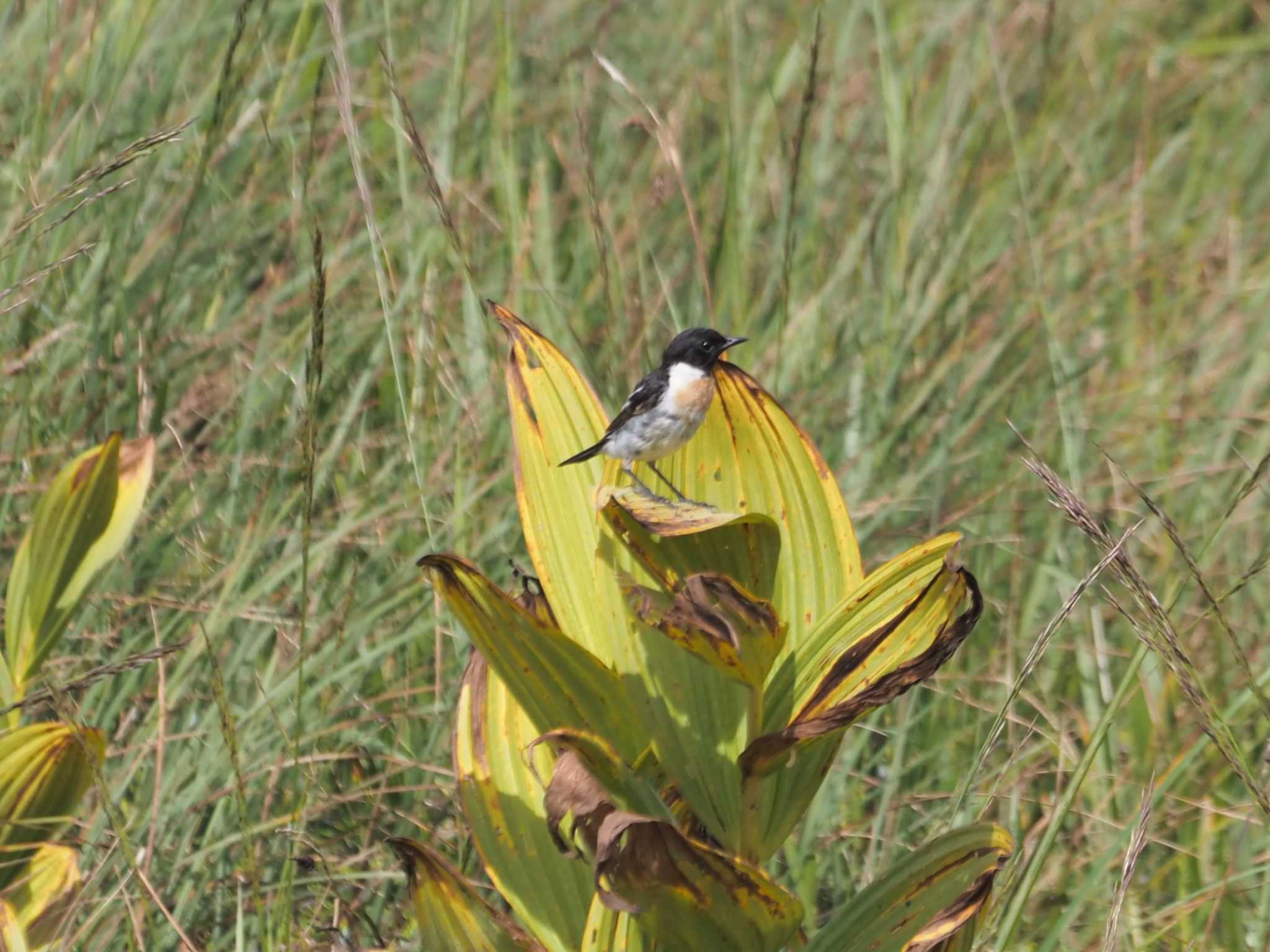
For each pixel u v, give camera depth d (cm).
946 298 1284
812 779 565
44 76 1129
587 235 1283
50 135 1142
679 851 509
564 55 1502
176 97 1223
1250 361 1438
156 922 753
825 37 1589
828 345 1273
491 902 811
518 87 1463
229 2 1377
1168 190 1842
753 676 530
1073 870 903
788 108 1502
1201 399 1379
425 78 1421
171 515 981
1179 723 980
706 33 1692
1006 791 938
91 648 913
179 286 1148
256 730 846
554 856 589
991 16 1467
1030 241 1287
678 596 517
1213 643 1027
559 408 600
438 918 560
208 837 798
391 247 1220
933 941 534
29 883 660
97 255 1081
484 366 1123
